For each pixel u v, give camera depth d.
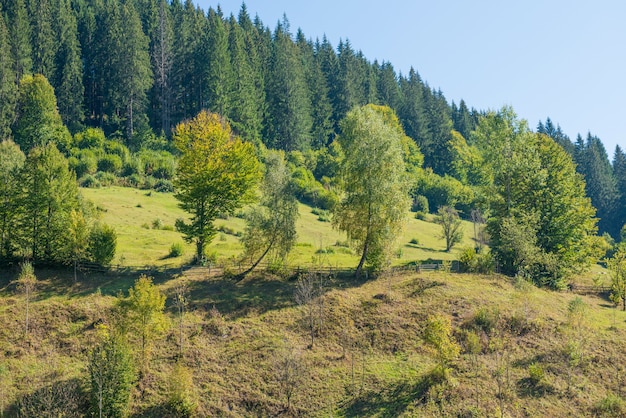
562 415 38.44
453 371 42.12
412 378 41.47
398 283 55.38
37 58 122.56
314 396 40.00
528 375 42.03
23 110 111.94
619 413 38.53
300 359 42.69
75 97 124.69
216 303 49.31
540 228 64.88
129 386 37.50
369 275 57.19
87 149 110.81
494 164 69.81
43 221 53.72
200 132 59.91
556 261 61.16
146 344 42.19
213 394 39.34
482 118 73.69
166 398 38.59
